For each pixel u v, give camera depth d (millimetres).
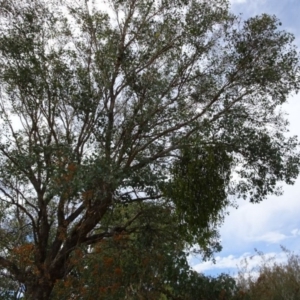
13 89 18438
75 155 16844
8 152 17531
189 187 17531
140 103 18203
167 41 18766
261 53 18172
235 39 18375
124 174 15867
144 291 15609
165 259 15758
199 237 18078
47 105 18547
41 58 18078
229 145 17922
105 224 18438
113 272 15625
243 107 18375
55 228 20422
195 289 15453
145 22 19094
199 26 18484
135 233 18250
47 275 16797
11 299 18250
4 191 18312
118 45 18797
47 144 18031
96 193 15930
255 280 21469
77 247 16641
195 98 18438
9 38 17703
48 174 17031
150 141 18297
